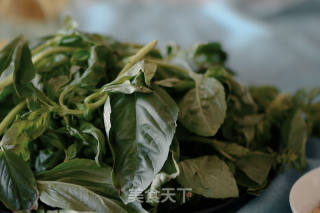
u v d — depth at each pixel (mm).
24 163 372
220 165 409
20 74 392
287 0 1204
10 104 409
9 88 400
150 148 370
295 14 1206
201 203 407
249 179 430
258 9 1235
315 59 1066
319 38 1121
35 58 436
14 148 374
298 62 1055
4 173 365
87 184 375
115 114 380
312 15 1190
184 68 468
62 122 397
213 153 442
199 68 495
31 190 365
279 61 1071
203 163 407
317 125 565
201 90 424
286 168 464
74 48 450
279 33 1158
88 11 1256
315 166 475
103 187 374
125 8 1286
